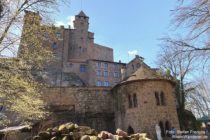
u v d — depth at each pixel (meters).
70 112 31.14
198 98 31.27
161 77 27.86
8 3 11.50
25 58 13.27
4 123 17.62
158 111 25.67
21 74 13.70
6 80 12.20
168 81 28.02
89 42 70.62
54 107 31.08
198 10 7.14
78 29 69.75
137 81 27.36
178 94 31.41
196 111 35.34
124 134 12.54
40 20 13.70
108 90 33.53
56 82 50.28
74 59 64.56
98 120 31.06
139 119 25.78
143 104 26.09
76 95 32.59
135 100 27.19
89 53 68.81
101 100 32.81
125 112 27.78
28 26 13.09
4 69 12.21
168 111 26.22
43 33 14.27
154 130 24.67
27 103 14.45
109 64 64.69
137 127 25.66
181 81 29.58
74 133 11.97
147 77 27.39
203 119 27.36
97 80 61.09
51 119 28.92
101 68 62.97
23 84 13.31
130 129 26.78
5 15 11.62
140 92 26.77
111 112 32.06
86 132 12.25
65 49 62.84
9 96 12.83
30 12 13.26
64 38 64.50
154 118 25.31
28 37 13.18
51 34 14.91
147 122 25.23
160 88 26.92
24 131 24.69
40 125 26.59
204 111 31.41
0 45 11.63
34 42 13.73
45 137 12.16
